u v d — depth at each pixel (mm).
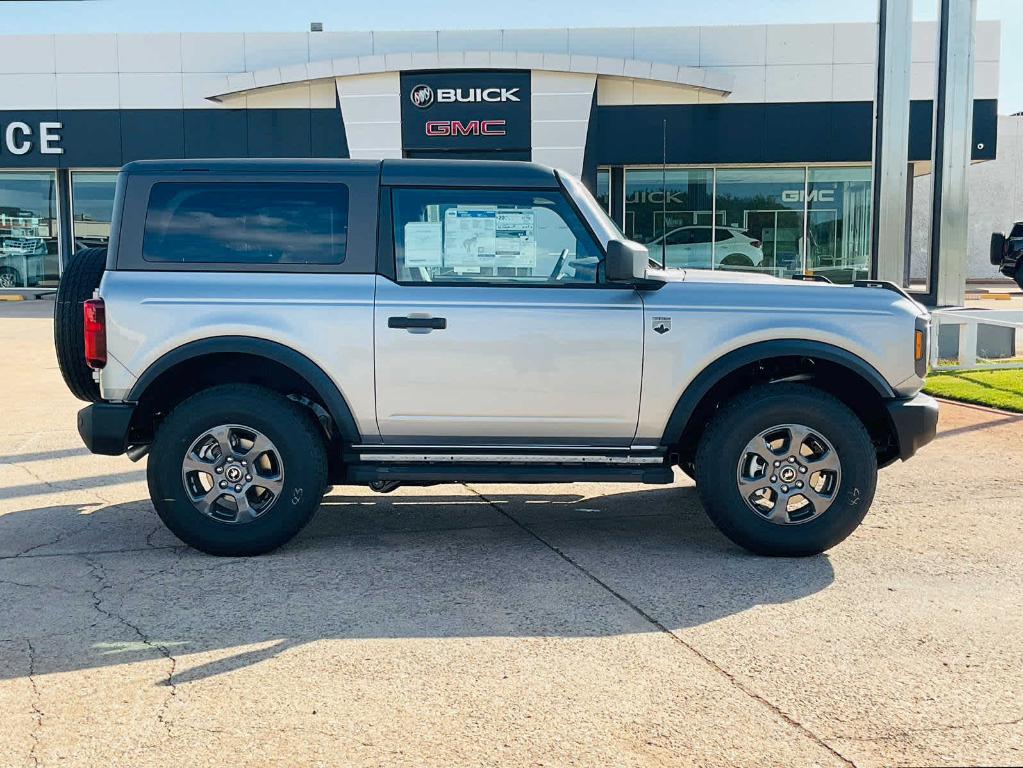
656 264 6137
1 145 23859
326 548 5465
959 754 3111
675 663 3832
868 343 5211
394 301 5168
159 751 3133
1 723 3322
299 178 5246
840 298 5277
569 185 5266
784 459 5184
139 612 4410
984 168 36000
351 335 5152
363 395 5191
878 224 12375
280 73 22125
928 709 3428
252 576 4941
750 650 3961
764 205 23406
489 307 5164
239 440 5254
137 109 23578
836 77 22375
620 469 5316
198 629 4199
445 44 22984
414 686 3621
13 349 14492
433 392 5191
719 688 3600
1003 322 11844
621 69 21594
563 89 21797
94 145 23781
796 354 5176
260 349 5137
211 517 5215
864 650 3959
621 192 23562
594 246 5250
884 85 12188
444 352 5160
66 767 3031
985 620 4297
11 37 23516
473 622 4285
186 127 23516
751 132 22641
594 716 3377
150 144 23672
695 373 5207
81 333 5320
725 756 3100
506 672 3746
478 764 3049
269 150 23328
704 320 5191
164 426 5156
